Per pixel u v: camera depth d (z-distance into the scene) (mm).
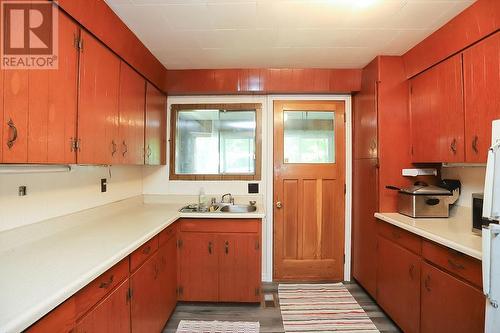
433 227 1816
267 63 2596
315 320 2199
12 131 1005
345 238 2938
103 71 1605
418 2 1604
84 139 1417
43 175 1543
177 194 2930
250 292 2369
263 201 2904
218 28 1923
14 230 1339
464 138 1734
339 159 2934
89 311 1099
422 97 2170
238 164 2971
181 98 2934
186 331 2047
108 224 1894
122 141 1856
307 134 2963
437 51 1939
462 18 1685
